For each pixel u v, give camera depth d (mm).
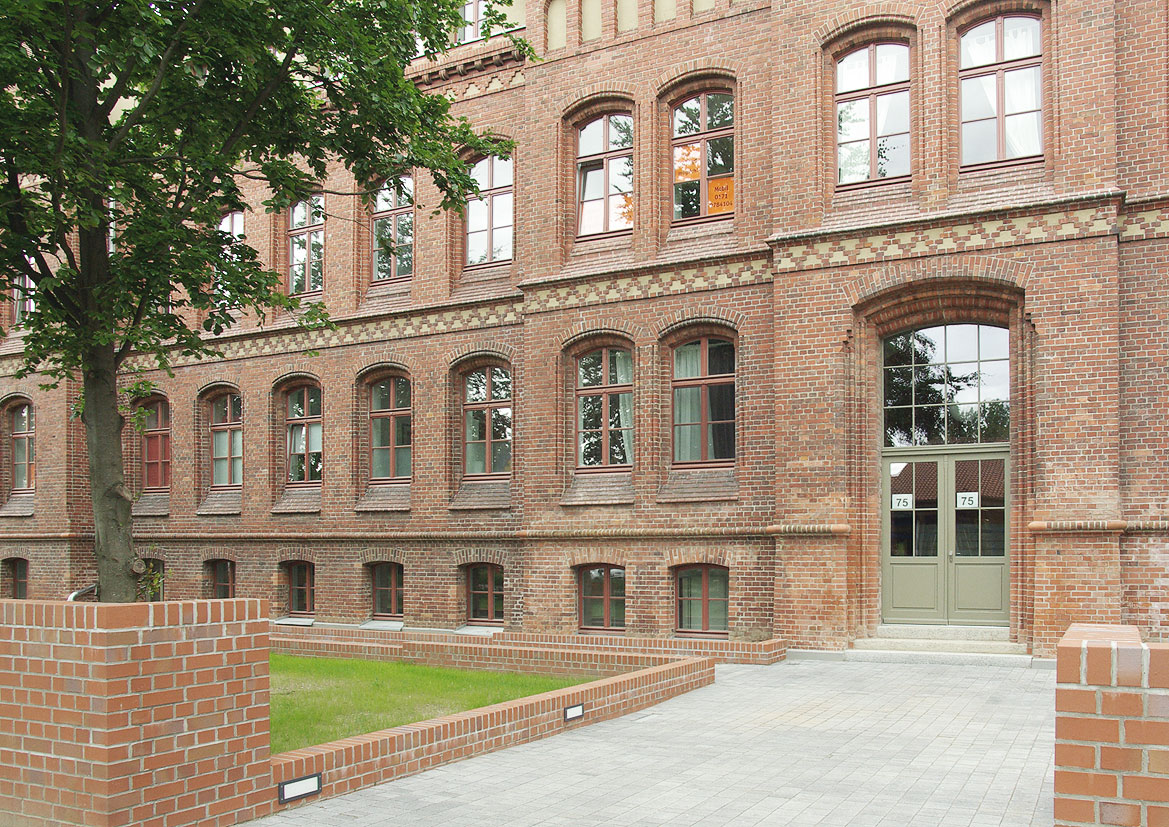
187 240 10891
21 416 27359
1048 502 13945
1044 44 14766
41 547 25938
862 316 15648
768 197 16875
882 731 9461
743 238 17094
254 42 10336
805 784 7414
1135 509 13773
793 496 15633
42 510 25938
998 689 11977
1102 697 4348
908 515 15617
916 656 14375
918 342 15758
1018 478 14602
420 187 21453
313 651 15773
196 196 11406
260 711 6543
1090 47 14219
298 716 9633
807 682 12617
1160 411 13789
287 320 23281
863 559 15367
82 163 9891
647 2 18359
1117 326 13789
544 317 18906
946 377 15539
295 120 11969
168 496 24938
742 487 16656
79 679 5730
